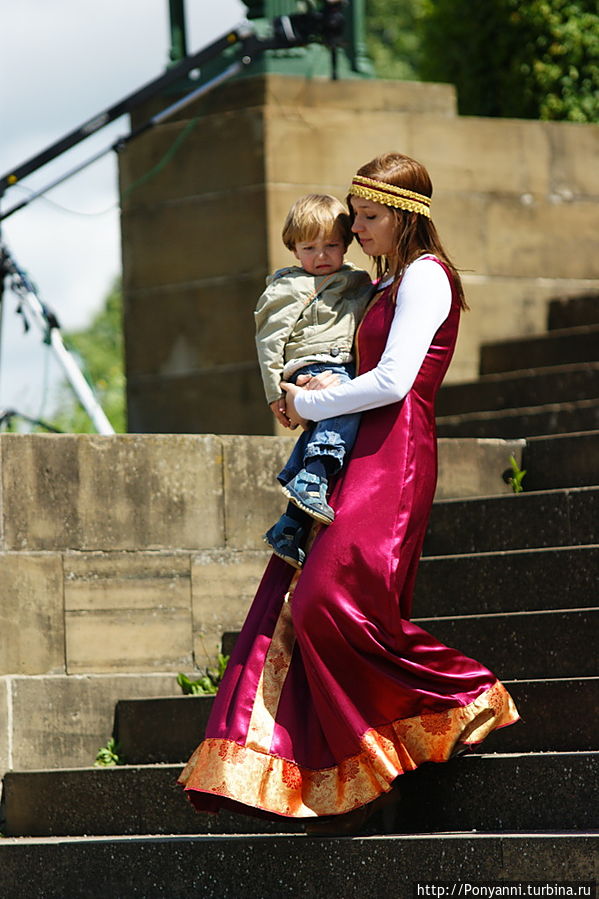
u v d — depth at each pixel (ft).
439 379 24.00
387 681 23.11
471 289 47.78
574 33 52.65
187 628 33.06
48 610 31.83
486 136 48.52
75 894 25.48
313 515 23.17
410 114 47.44
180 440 33.37
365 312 24.12
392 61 139.03
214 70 47.24
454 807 24.72
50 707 31.53
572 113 52.65
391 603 23.04
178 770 27.99
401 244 23.82
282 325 24.20
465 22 55.11
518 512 32.91
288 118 45.83
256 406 45.62
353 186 24.06
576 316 47.73
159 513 33.04
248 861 24.07
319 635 22.99
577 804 23.91
